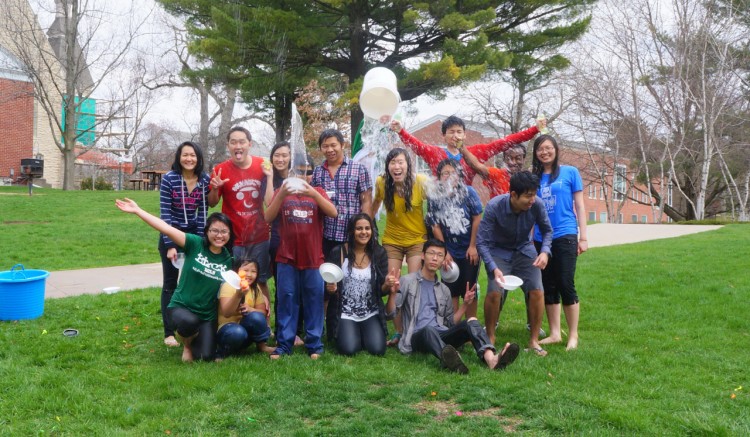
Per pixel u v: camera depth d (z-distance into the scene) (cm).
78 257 996
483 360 423
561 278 476
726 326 541
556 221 477
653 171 2456
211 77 1777
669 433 311
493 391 368
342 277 437
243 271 417
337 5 1666
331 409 341
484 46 1642
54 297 646
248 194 470
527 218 446
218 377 385
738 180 2583
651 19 2267
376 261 462
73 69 2705
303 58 1817
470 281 494
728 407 348
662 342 489
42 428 312
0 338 468
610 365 425
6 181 2928
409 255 485
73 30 2622
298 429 313
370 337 452
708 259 878
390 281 448
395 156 464
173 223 468
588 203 3688
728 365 423
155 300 619
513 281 418
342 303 461
